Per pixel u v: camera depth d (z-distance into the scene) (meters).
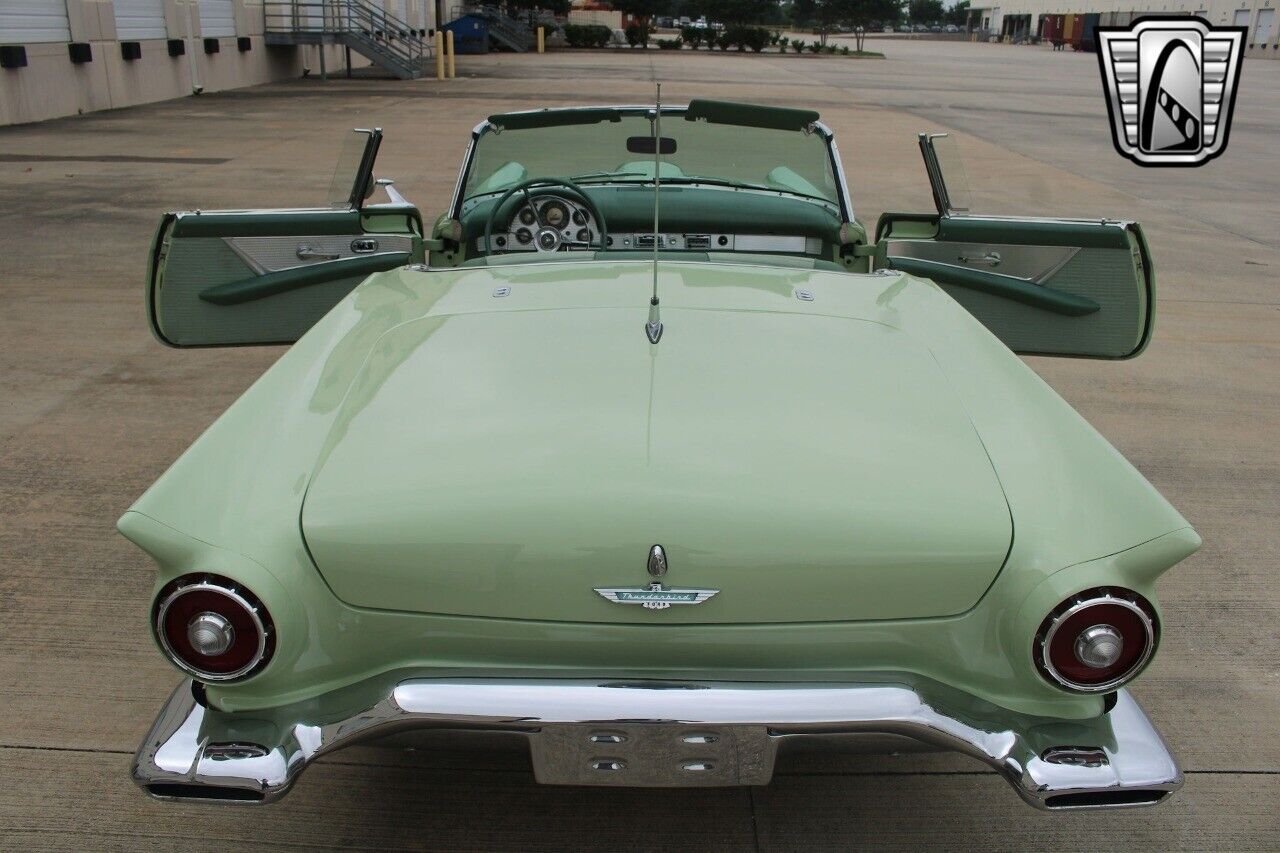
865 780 2.38
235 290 3.22
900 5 71.50
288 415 1.96
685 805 2.29
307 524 1.68
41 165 10.83
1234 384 5.11
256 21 22.72
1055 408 2.06
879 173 11.30
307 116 16.08
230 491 1.75
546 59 35.66
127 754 2.40
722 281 2.48
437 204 8.86
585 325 2.19
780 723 1.66
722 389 1.96
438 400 1.94
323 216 3.19
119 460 3.95
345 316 2.43
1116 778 1.65
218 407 4.50
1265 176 12.45
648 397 1.93
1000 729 1.69
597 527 1.67
